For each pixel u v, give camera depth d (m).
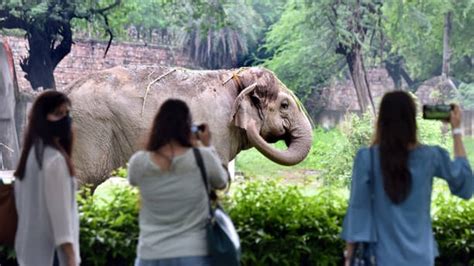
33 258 6.95
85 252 8.18
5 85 20.97
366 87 43.38
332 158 23.14
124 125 11.59
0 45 21.19
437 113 6.93
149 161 6.60
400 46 46.31
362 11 43.25
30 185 6.91
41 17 33.84
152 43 47.06
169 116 6.64
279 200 8.49
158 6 44.56
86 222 8.21
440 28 45.88
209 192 6.68
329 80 46.97
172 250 6.55
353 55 43.25
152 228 6.64
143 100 11.70
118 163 11.69
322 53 44.91
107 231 8.19
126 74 11.91
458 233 8.64
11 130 21.08
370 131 23.16
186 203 6.58
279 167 30.55
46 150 6.84
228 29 47.31
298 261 8.31
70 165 6.87
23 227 6.98
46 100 6.95
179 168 6.57
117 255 8.27
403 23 43.62
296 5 43.94
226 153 12.15
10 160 20.70
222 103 12.11
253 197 8.54
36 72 35.06
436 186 11.12
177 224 6.60
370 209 6.69
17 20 34.41
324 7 42.91
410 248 6.55
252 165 31.48
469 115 44.72
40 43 35.00
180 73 12.12
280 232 8.34
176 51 47.47
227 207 8.38
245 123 12.09
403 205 6.61
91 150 11.48
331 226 8.38
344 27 43.09
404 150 6.59
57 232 6.75
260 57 50.94
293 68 45.97
